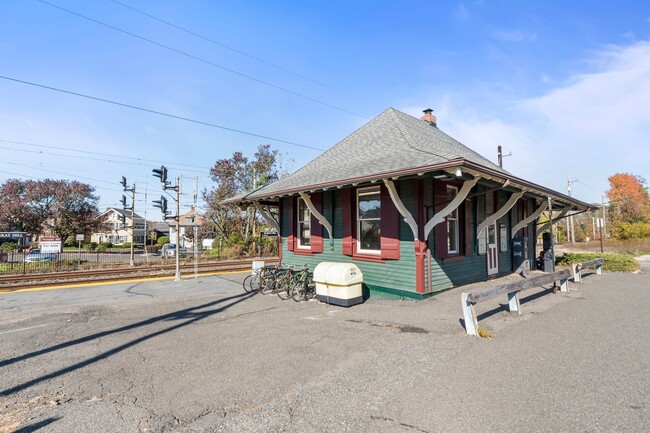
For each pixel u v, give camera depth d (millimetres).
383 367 4195
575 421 2936
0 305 8930
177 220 13648
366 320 6586
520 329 5516
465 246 9547
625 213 42844
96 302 9250
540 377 3775
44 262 18859
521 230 12594
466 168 6184
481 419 2996
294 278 9516
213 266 18672
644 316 6238
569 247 33906
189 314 7605
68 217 42469
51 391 3875
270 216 13008
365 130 12703
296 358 4645
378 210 9117
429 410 3172
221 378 4078
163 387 3889
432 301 7762
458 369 4039
